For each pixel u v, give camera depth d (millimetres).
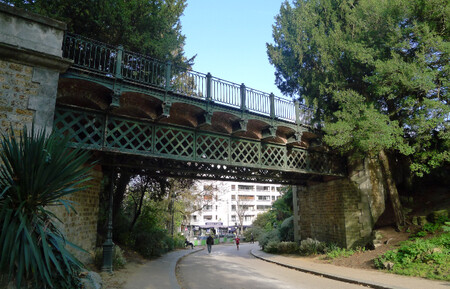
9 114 6980
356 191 17344
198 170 14320
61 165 5328
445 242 11688
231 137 13430
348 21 15141
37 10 10297
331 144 13969
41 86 7527
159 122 11242
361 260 13875
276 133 14742
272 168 14547
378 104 15148
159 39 14445
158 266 13609
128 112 11227
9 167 5082
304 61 17281
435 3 12461
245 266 15016
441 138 13594
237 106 12289
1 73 7062
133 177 19141
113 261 11406
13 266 4578
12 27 7348
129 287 8477
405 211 16828
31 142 5164
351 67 14812
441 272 9836
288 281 10508
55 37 7930
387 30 13766
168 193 27016
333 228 18125
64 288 5289
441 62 12961
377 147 13422
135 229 19391
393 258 12078
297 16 17297
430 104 12125
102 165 12430
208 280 10492
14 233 4703
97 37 12703
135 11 12906
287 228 24562
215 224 74312
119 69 9453
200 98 11117
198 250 28656
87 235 10797
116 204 16531
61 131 9008
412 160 17094
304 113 15188
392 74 12727
